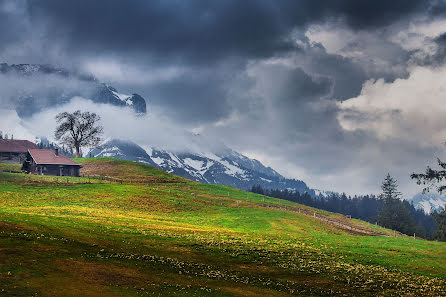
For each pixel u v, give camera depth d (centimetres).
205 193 14675
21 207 8844
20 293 3441
